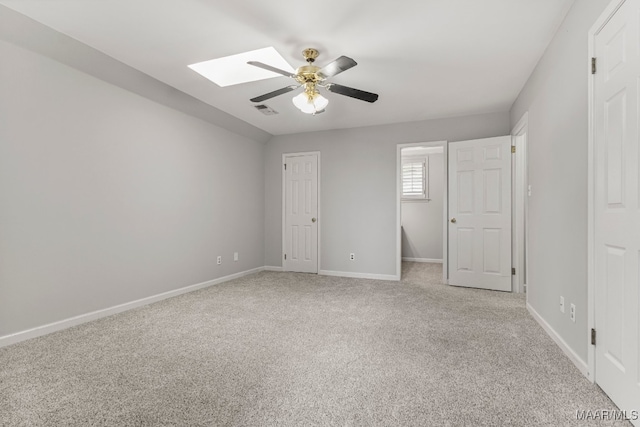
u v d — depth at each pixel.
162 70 3.06
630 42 1.44
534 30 2.38
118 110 3.14
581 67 1.95
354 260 5.00
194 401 1.64
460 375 1.90
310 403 1.63
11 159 2.36
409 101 3.87
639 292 1.39
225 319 2.94
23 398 1.66
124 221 3.20
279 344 2.37
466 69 3.03
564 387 1.76
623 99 1.50
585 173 1.88
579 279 1.97
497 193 4.06
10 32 2.28
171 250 3.75
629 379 1.46
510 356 2.15
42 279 2.54
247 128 4.91
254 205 5.33
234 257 4.84
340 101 3.88
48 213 2.58
